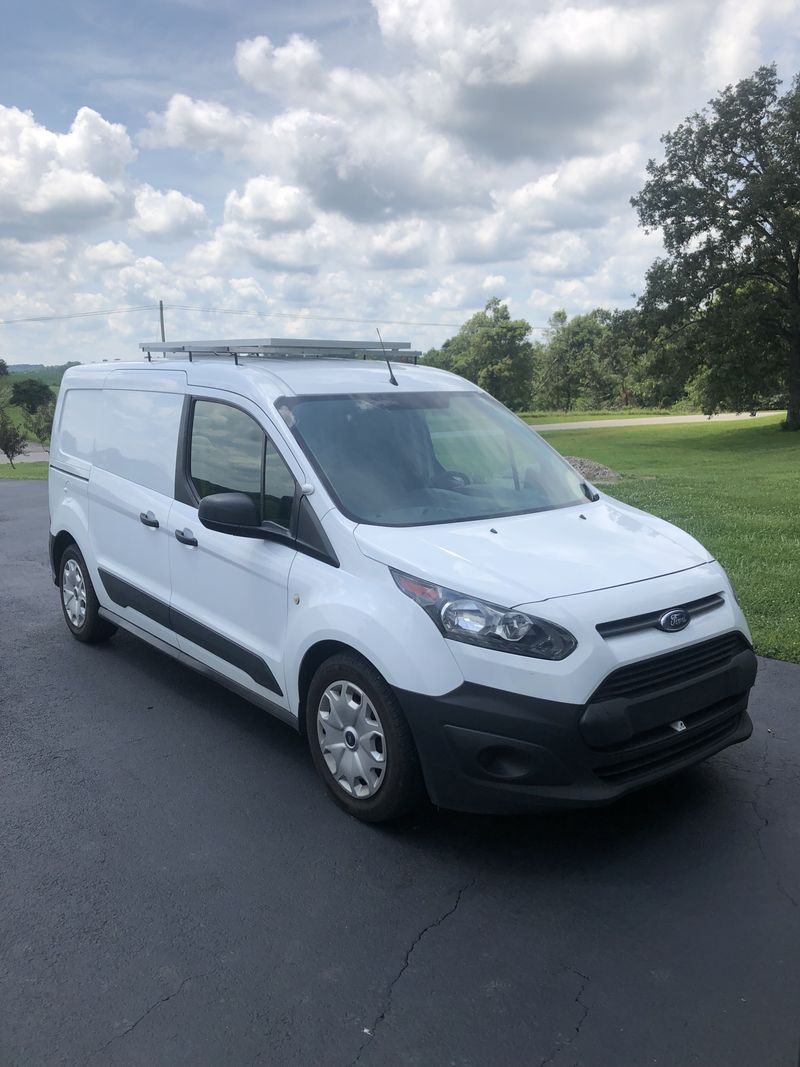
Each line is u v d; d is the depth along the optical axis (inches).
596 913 128.2
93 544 237.9
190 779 173.8
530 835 150.1
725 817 154.1
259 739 193.0
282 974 116.2
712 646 146.6
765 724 192.5
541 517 169.9
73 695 220.7
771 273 1727.4
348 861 143.3
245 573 175.2
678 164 1710.1
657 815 155.3
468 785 136.2
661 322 1755.7
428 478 174.7
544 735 130.4
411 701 138.3
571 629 132.3
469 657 134.0
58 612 302.2
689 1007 108.4
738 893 132.2
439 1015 108.0
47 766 180.1
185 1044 104.0
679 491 604.7
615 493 596.7
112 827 155.4
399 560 145.5
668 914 127.4
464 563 143.4
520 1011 108.4
